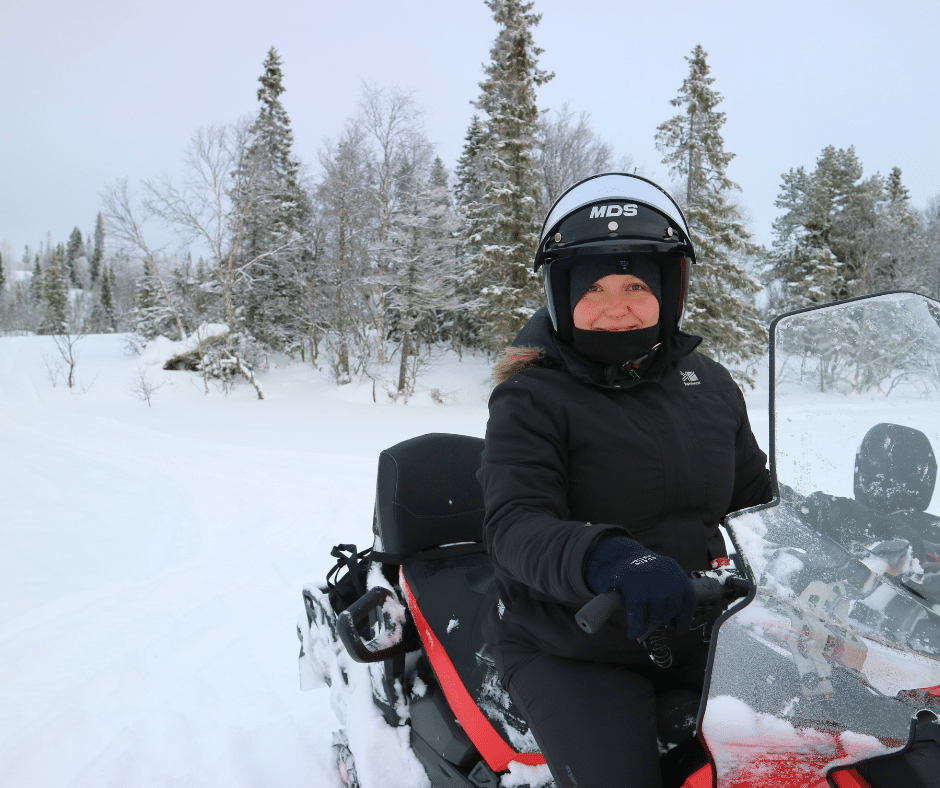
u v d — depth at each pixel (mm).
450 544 2230
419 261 25594
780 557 1124
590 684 1345
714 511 1492
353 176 28109
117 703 3133
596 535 1104
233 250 27219
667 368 1549
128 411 18906
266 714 2947
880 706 990
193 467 9875
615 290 1409
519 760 1569
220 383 25578
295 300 31094
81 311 79000
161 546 6035
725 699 1060
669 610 975
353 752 2010
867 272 32812
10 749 2768
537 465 1373
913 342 1301
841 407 1260
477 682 1716
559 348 1462
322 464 10133
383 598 2031
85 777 2521
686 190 23828
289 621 4074
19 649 3832
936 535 1203
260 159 28625
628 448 1393
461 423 17703
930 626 1055
